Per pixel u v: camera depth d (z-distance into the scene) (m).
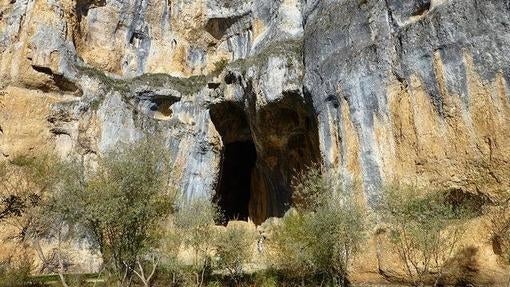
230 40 36.78
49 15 31.53
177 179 30.86
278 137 28.28
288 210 29.20
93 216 16.30
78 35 33.72
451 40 16.89
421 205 15.23
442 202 15.60
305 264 19.03
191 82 34.22
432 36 17.56
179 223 22.47
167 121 32.12
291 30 28.14
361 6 21.27
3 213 20.56
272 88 25.89
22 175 21.20
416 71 17.97
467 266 15.49
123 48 35.69
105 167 17.75
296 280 20.80
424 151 17.27
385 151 18.69
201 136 32.38
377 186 18.61
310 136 25.89
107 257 18.36
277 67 26.00
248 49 34.94
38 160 23.33
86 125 30.08
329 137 21.58
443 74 17.03
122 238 17.03
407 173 17.73
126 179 16.97
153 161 18.22
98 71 32.44
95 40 34.72
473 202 15.96
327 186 18.72
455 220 15.77
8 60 30.31
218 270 23.92
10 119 28.66
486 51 15.81
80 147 29.44
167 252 21.61
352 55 20.89
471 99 16.09
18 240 24.58
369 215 18.33
